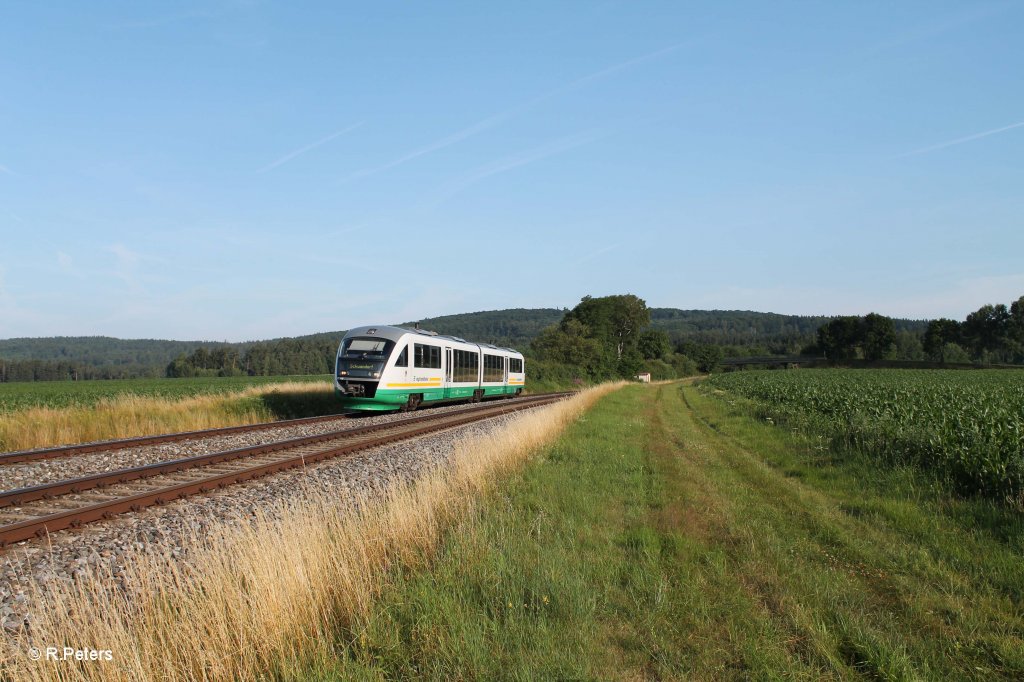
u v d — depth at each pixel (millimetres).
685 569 6223
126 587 5441
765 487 11055
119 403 22344
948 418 14898
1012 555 6727
